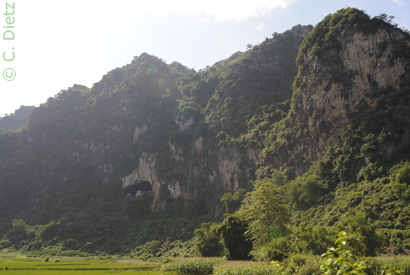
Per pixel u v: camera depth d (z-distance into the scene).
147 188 158.75
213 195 125.75
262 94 138.62
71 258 96.31
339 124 87.38
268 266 31.19
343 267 7.97
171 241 108.00
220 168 126.69
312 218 73.88
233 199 107.19
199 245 73.25
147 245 106.56
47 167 172.25
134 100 182.62
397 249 48.22
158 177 144.12
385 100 80.31
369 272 14.41
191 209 126.88
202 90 171.75
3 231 135.75
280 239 47.94
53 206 151.12
